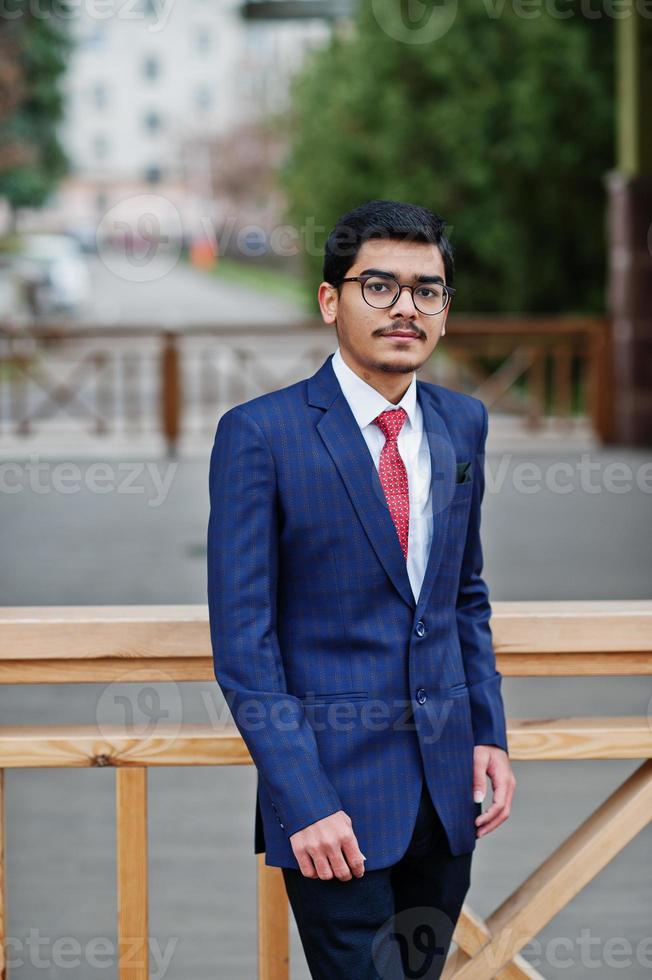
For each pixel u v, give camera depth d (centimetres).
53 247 3359
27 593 814
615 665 280
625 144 1452
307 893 238
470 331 1548
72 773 543
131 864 268
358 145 2155
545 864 281
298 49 3284
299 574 239
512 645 276
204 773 539
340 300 242
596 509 1118
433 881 251
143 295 3956
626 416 1473
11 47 2619
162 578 861
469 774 247
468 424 257
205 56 5222
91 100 5291
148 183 5291
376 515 238
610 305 1507
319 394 243
